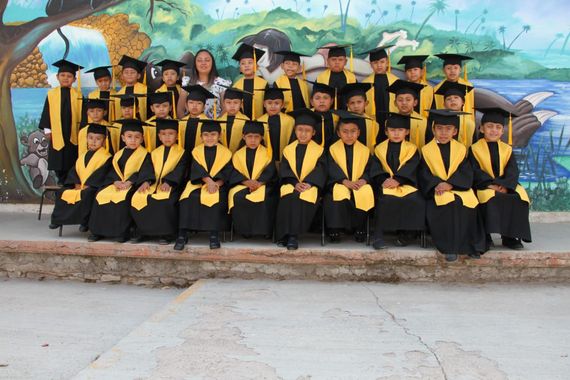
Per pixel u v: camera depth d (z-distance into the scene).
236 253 4.49
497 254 4.36
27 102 6.71
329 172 4.71
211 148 4.86
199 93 5.23
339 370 2.74
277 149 5.22
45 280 4.86
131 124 4.99
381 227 4.45
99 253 4.69
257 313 3.61
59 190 5.07
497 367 2.78
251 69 5.59
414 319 3.50
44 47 6.67
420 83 5.42
